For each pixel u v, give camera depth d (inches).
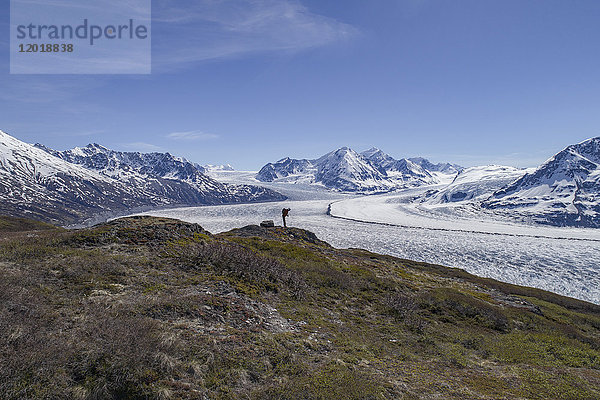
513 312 1028.5
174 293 598.9
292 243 1483.8
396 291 1002.1
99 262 679.7
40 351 337.4
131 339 386.6
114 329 406.3
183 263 786.8
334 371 426.3
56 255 706.8
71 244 816.3
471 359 577.6
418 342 625.0
